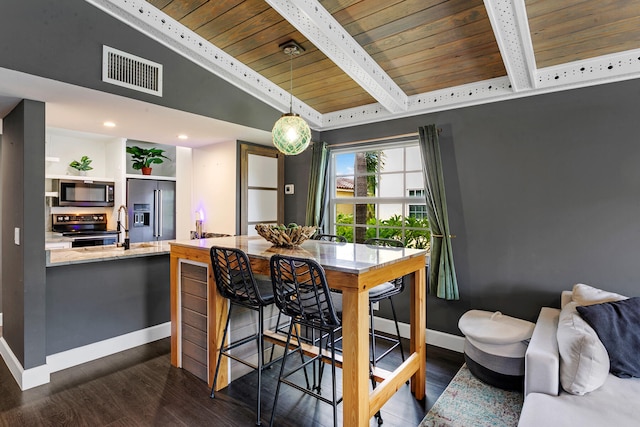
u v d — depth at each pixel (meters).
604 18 2.06
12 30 1.94
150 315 3.29
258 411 2.07
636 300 2.06
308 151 4.27
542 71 2.62
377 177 3.79
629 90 2.39
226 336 2.48
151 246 3.60
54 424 2.04
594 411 1.56
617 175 2.43
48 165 5.00
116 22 2.36
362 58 2.62
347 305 1.74
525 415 1.57
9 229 2.73
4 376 2.57
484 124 2.98
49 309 2.67
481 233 3.00
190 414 2.14
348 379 1.74
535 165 2.74
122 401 2.28
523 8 1.91
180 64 2.74
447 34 2.40
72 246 4.63
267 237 2.51
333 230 4.10
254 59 2.99
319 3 2.17
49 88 2.22
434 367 2.79
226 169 4.09
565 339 1.83
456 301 3.13
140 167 5.48
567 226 2.62
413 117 3.39
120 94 2.38
